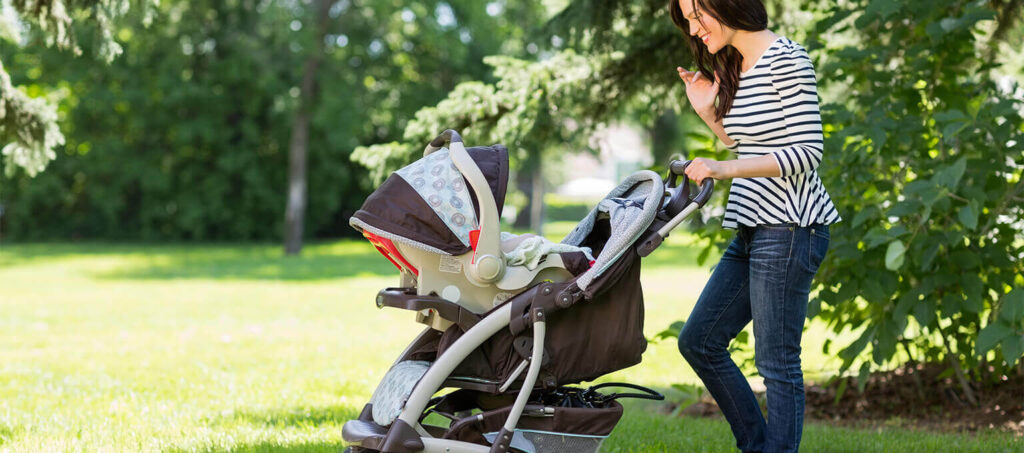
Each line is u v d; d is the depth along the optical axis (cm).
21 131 525
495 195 267
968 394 472
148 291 1221
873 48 439
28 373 567
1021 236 447
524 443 267
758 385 543
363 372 594
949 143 429
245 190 2622
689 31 296
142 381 543
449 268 266
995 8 511
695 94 300
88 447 361
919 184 386
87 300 1096
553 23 570
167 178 2536
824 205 290
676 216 272
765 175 268
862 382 439
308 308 1030
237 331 825
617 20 566
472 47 2353
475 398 297
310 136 2602
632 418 454
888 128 411
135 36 2172
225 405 467
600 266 258
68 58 2256
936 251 405
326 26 1964
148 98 2405
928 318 415
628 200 290
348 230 2883
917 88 452
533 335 265
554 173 4131
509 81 564
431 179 264
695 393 501
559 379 272
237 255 2100
